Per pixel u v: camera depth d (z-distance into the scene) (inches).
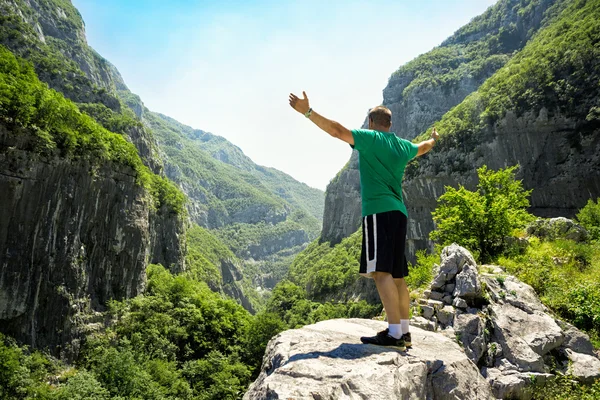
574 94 2632.9
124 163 2527.1
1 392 1524.4
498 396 241.4
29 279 1851.6
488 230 615.8
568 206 2655.0
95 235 2279.8
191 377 2169.0
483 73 5561.0
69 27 6924.2
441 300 311.6
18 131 1774.1
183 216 4862.2
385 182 150.8
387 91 6737.2
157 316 2480.3
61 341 1958.7
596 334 311.9
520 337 271.6
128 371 1738.4
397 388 110.8
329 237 7037.4
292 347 139.6
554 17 4945.9
